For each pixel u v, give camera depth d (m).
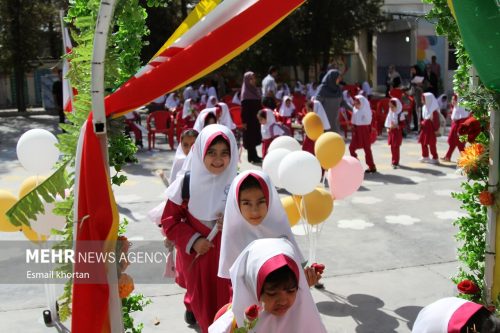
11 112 22.67
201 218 3.82
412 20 26.00
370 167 10.23
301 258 3.17
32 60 22.69
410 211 7.68
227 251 3.23
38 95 26.11
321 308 4.81
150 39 22.36
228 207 3.22
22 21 21.81
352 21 25.58
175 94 16.69
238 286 2.54
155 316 4.69
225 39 2.49
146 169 10.70
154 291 5.16
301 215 4.82
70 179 2.96
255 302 2.49
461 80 3.57
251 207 3.12
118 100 2.67
